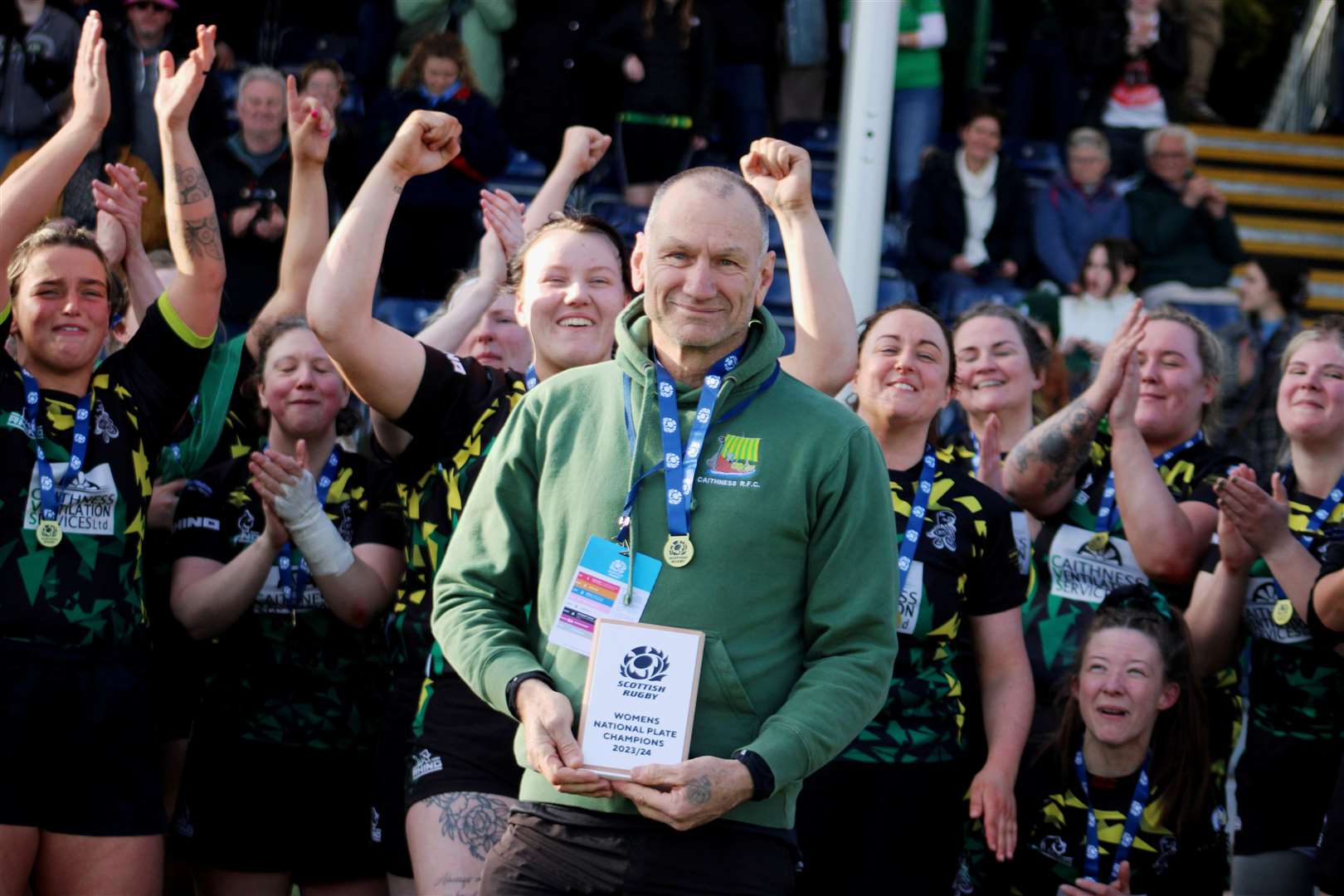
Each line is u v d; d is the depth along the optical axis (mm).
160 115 3756
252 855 4031
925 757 3777
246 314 7398
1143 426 4465
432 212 8016
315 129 4320
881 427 4020
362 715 4074
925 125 9039
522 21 9633
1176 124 9773
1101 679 4008
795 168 3369
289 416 4172
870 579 2725
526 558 2873
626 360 2842
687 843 2633
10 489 3494
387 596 4004
